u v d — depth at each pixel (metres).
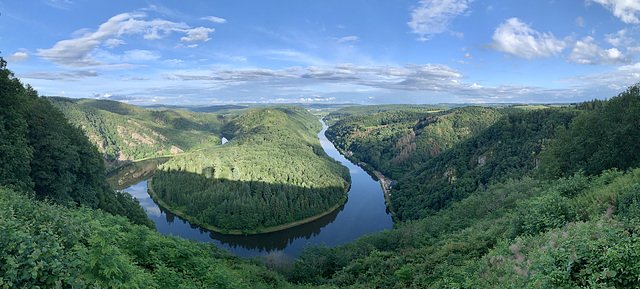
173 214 122.38
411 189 135.50
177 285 16.27
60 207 17.94
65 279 10.02
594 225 14.22
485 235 25.06
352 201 143.25
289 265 43.94
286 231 110.75
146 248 18.70
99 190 64.88
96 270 11.09
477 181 109.12
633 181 20.58
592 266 10.73
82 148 61.72
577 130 47.94
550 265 11.76
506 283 13.54
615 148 40.38
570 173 44.16
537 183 48.31
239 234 106.75
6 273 9.16
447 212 56.97
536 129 119.56
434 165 149.12
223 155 182.62
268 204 118.06
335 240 103.19
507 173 101.25
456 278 17.66
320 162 179.50
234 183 133.88
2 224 10.94
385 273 28.66
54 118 57.78
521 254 16.67
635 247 10.17
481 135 140.25
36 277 9.54
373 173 197.25
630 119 40.34
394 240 44.03
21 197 19.11
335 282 32.91
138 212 74.50
